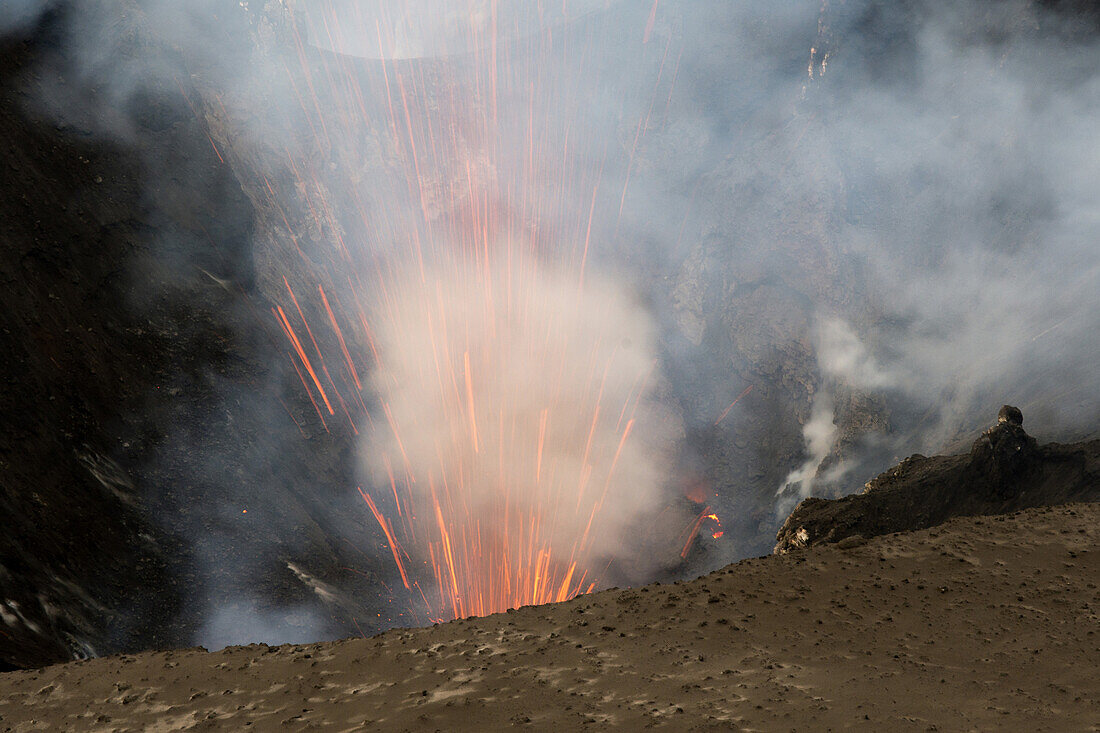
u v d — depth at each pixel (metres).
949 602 10.76
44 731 9.48
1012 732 7.39
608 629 10.42
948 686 8.53
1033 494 23.09
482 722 8.31
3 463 26.98
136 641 25.81
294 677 9.98
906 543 12.80
